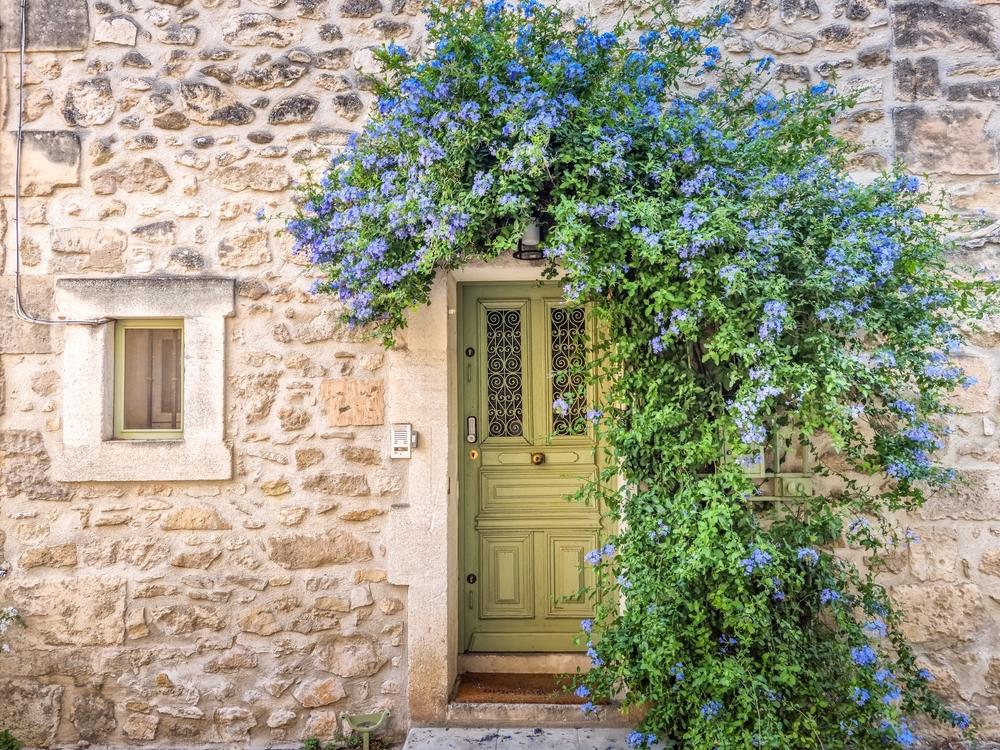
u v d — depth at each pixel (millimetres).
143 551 3420
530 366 3732
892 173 3279
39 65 3537
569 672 3658
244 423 3451
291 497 3432
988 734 3248
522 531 3730
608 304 2898
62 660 3398
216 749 3340
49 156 3514
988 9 3490
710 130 2771
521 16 3338
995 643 3291
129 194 3512
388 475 3430
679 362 2900
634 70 3029
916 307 2848
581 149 2746
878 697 2754
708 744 2658
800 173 2887
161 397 3564
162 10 3535
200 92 3516
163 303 3457
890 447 2898
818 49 3486
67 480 3426
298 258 3482
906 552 3326
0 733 3365
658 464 2967
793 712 2760
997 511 3332
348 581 3408
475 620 3719
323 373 3457
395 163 2900
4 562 3430
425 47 3506
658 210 2650
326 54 3521
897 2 3502
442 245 2705
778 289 2580
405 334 3432
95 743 3379
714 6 3482
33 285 3494
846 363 2570
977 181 3443
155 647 3400
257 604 3402
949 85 3469
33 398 3467
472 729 3305
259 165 3498
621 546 2975
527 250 3275
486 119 2787
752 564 2602
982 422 3357
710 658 2748
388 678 3387
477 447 3738
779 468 3309
